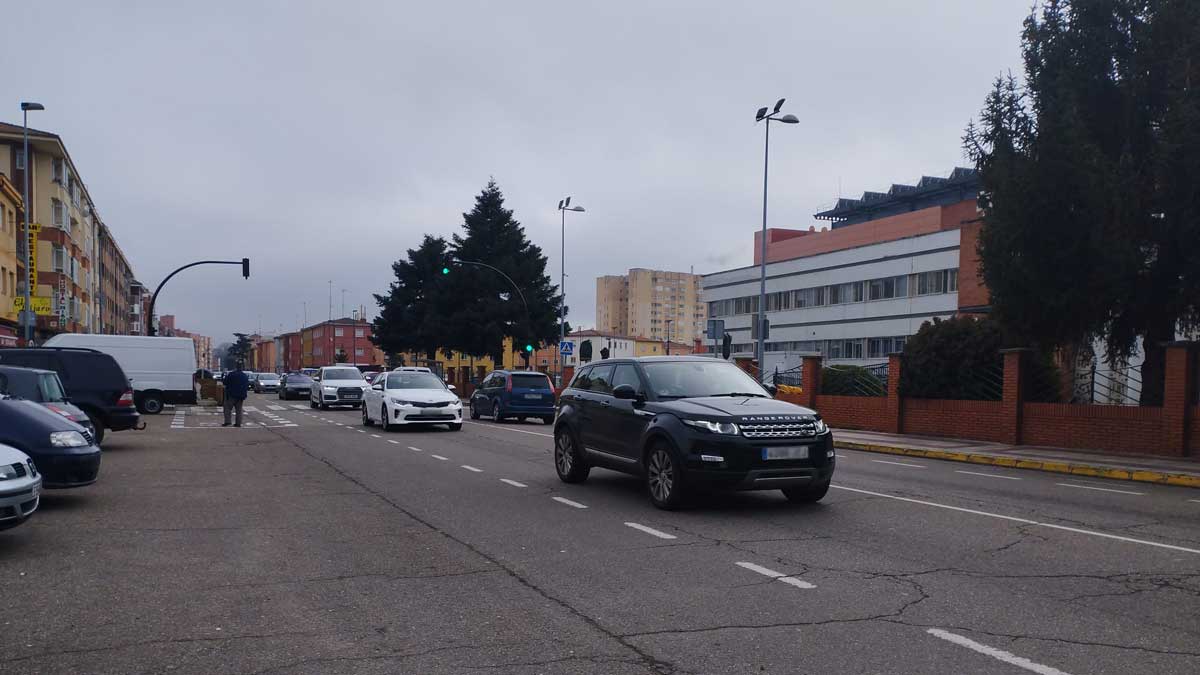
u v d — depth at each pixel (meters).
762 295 28.34
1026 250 17.19
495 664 4.52
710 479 8.88
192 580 6.35
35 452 8.95
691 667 4.45
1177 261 16.56
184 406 37.84
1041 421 18.03
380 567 6.77
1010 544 7.62
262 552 7.34
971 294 49.78
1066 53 18.12
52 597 5.84
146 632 5.07
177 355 30.61
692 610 5.50
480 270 62.06
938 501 10.30
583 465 11.66
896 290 56.06
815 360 25.39
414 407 21.80
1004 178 17.58
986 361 20.00
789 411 9.28
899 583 6.18
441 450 16.84
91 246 64.12
